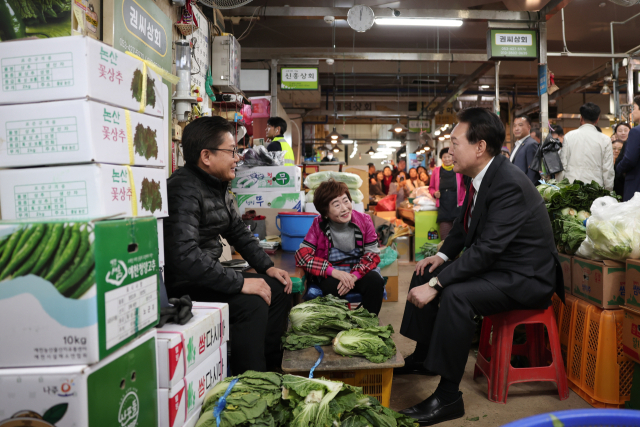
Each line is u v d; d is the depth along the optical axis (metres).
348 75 14.19
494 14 7.58
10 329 0.96
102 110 1.20
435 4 8.53
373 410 1.50
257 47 12.18
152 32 2.36
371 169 15.05
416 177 10.79
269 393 1.43
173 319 1.40
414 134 21.12
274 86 9.76
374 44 12.12
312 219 3.26
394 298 4.37
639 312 1.99
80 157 1.15
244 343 1.88
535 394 2.35
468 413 2.13
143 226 1.18
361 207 4.32
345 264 2.66
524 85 16.14
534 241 2.17
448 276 2.16
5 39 1.35
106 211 1.19
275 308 2.24
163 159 1.59
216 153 1.99
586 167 4.63
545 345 2.70
